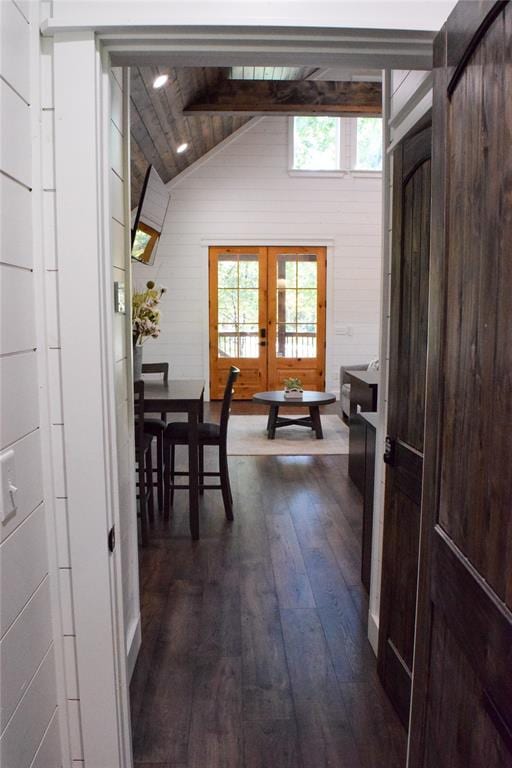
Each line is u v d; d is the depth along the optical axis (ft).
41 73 3.78
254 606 8.23
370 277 26.37
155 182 17.02
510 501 2.72
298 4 3.83
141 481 10.22
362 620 7.88
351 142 25.54
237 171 25.44
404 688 5.73
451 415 3.58
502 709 2.77
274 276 26.21
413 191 5.52
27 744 3.57
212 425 12.28
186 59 4.27
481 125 3.04
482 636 3.03
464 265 3.34
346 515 11.90
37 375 3.78
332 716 5.98
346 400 21.52
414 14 3.89
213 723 5.87
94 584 4.15
